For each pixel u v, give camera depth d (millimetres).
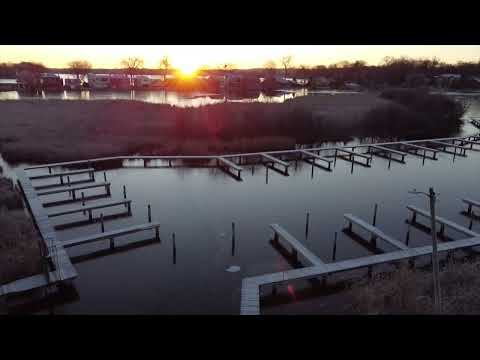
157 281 8852
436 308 6762
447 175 18062
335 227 11953
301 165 19562
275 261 9812
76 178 16406
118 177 16812
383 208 13617
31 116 26547
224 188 15578
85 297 8211
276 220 12406
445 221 11391
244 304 7492
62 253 9250
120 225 11883
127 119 26562
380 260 9102
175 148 21531
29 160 18812
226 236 11180
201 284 8734
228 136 24781
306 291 8508
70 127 24125
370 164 19969
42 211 12047
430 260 9930
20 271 8570
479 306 7309
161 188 15438
